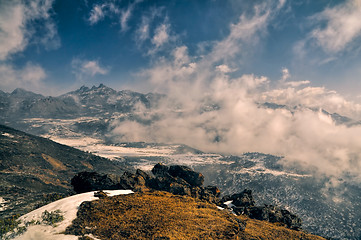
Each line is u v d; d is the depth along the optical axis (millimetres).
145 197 57562
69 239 37250
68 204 50375
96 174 75812
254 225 56906
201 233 41594
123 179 74812
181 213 49125
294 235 54844
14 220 46062
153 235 38906
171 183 77250
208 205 58625
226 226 46406
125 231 40188
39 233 39500
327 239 64438
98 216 44781
